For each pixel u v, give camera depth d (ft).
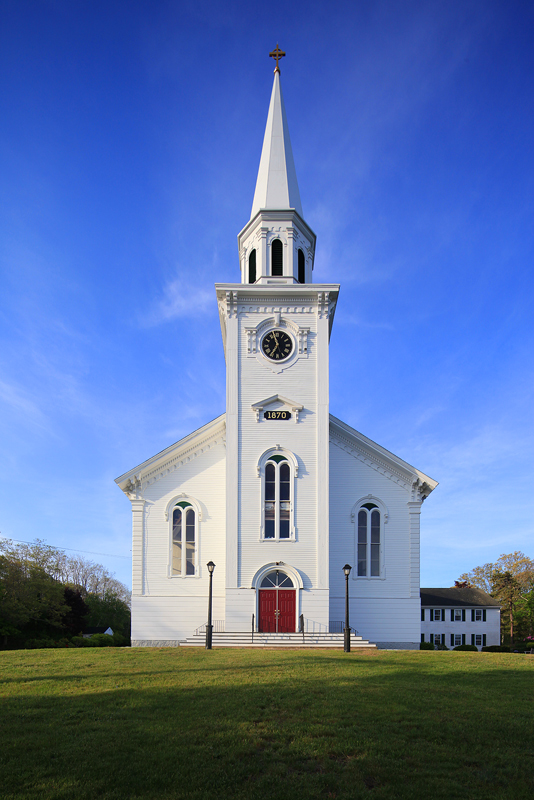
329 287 108.47
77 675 56.54
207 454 111.65
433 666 65.72
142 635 104.78
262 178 120.98
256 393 106.63
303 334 108.68
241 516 102.27
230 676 55.88
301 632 97.25
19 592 190.08
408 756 34.04
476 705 45.29
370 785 30.60
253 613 98.63
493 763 33.32
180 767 31.55
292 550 101.19
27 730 37.37
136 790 28.94
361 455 112.88
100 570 356.18
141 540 108.27
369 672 59.72
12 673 58.08
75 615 217.36
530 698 48.52
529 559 335.67
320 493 102.94
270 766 32.27
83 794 28.14
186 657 71.31
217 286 107.96
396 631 106.32
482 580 343.26
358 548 109.91
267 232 115.14
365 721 40.16
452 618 251.39
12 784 29.27
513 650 232.53
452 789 29.89
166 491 110.22
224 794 28.68
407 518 110.73
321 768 32.42
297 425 105.40
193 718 40.09
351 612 106.93
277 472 103.76
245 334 108.88
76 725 38.42
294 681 53.42
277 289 108.17
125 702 44.47
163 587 106.52
